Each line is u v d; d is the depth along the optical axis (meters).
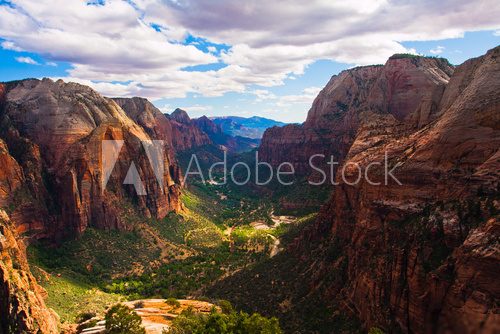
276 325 53.72
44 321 58.25
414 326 51.25
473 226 51.28
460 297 45.09
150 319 70.19
